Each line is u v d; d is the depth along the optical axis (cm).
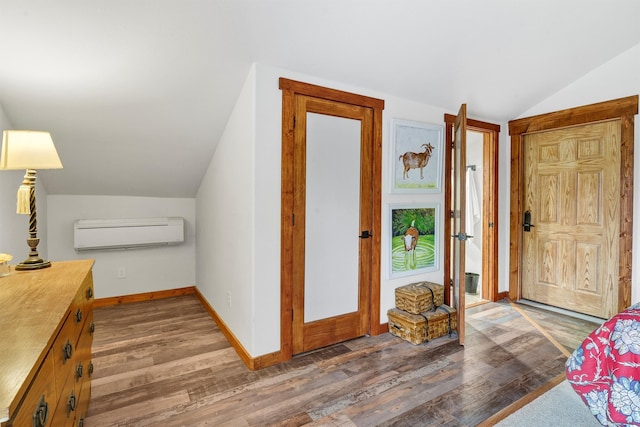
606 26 248
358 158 275
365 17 202
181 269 403
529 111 362
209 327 304
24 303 125
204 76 227
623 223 296
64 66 200
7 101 218
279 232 237
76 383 141
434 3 200
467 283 421
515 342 272
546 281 364
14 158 160
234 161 262
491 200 378
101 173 318
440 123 325
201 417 179
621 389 137
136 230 360
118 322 314
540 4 216
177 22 187
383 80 268
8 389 70
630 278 294
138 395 198
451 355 249
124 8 175
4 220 234
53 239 337
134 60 205
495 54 260
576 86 321
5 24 171
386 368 230
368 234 282
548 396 197
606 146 314
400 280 302
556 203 353
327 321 264
